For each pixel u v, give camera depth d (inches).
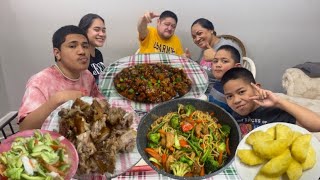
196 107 51.8
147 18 85.8
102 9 104.0
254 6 102.8
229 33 107.3
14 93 115.3
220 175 42.0
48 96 60.0
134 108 58.8
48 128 49.2
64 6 103.2
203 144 45.7
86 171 41.7
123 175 42.5
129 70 67.8
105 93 62.6
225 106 58.8
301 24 105.1
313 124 51.9
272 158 37.3
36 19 104.7
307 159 36.9
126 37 107.7
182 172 41.8
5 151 42.7
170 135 46.6
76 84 65.3
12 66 111.7
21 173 38.1
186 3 103.0
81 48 60.7
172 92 61.2
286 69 105.8
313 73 91.6
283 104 53.6
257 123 55.0
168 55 75.5
